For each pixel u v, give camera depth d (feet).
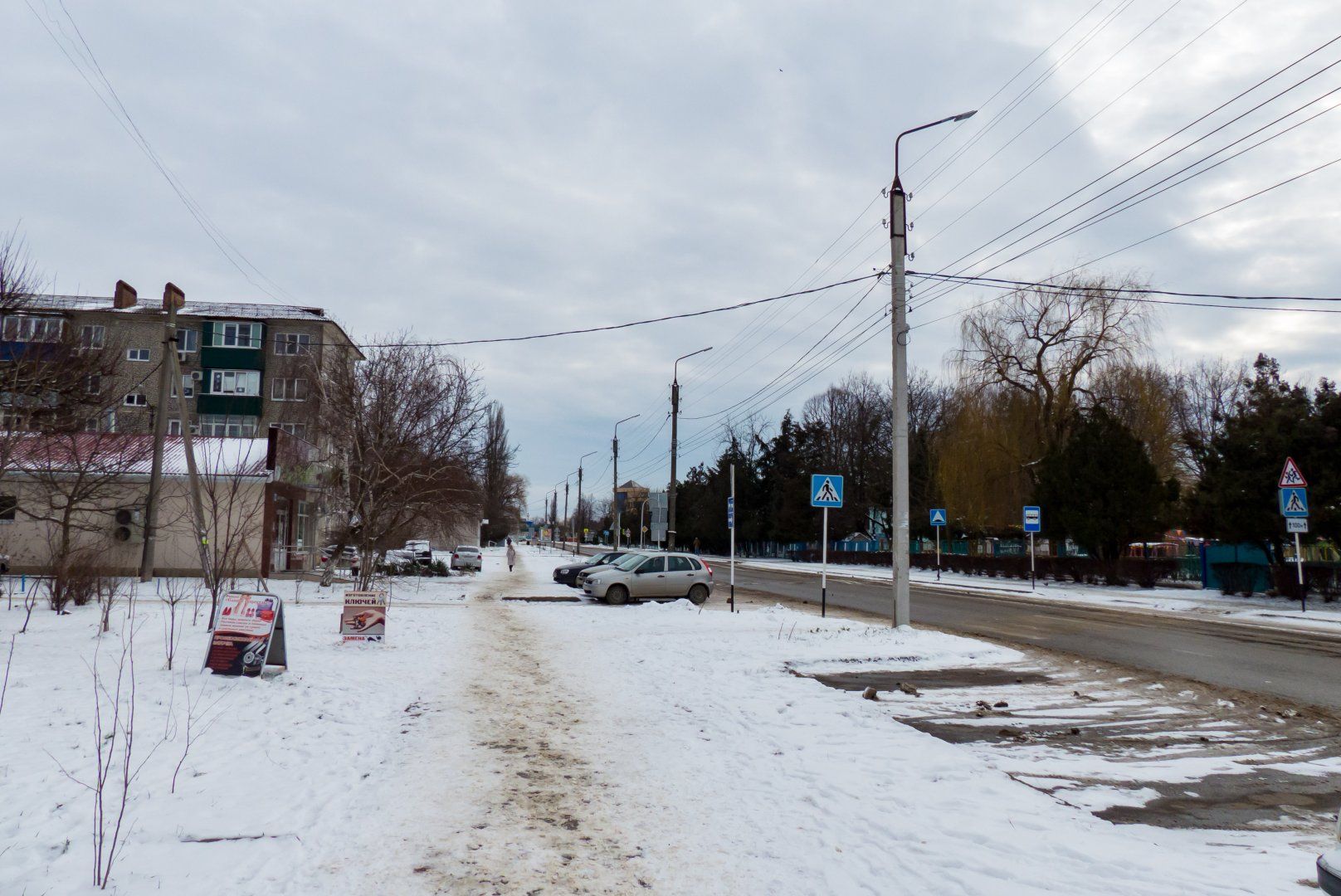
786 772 22.13
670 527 123.24
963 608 78.18
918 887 14.83
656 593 80.38
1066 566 119.75
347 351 92.84
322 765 22.00
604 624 59.93
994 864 15.74
